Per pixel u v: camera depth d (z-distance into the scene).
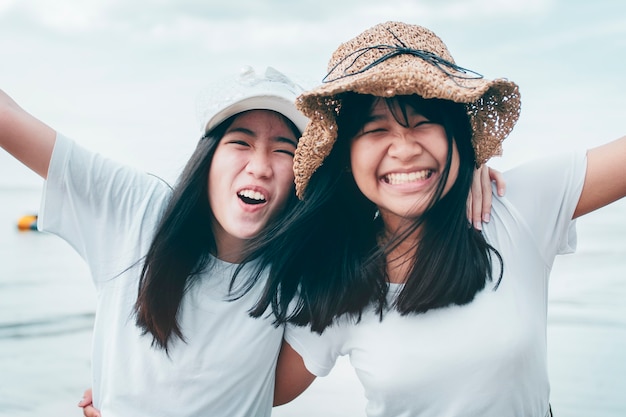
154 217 2.02
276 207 1.94
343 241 1.89
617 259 8.34
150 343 1.95
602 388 4.46
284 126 1.90
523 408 1.79
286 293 1.97
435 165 1.69
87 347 5.43
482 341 1.73
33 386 4.64
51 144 1.94
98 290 2.03
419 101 1.65
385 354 1.81
